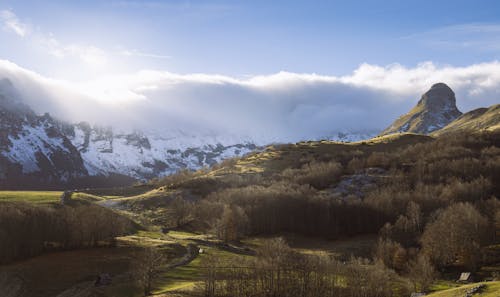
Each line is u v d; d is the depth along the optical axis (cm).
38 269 15550
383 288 13100
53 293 13700
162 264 16525
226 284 13275
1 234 16375
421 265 15050
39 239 17625
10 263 16188
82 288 14025
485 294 8944
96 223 19238
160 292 13300
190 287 13288
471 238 19112
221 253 19375
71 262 16462
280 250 16238
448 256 18338
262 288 12825
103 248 18588
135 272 14512
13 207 18850
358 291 12681
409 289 14525
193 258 18100
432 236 18800
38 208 19788
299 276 13125
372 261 19238
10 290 13962
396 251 18238
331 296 12525
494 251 19088
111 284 14350
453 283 15950
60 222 18662
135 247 18862
